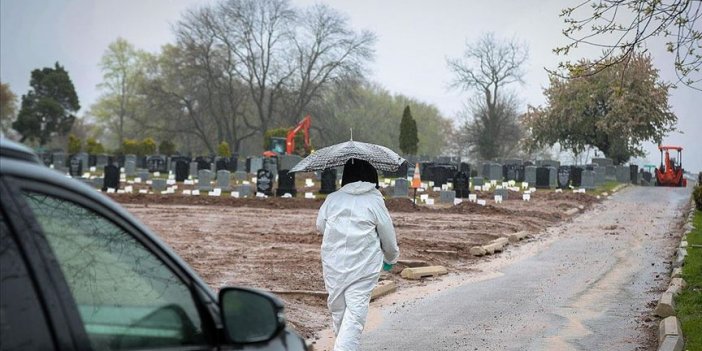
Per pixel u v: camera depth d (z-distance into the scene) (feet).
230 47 549.54
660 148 398.42
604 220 206.59
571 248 148.97
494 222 189.26
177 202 233.35
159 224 170.71
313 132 573.33
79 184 21.80
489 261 131.95
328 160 55.98
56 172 21.43
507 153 611.06
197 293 24.56
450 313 87.61
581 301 94.89
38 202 20.16
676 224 193.16
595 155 511.81
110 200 22.79
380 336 76.13
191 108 556.51
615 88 74.28
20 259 19.21
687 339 70.54
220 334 24.68
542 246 152.46
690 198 278.05
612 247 149.79
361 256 54.80
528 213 213.25
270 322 24.88
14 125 586.04
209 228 165.17
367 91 654.94
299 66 559.38
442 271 116.06
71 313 20.01
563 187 316.60
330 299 55.72
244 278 104.06
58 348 19.42
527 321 83.35
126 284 22.20
